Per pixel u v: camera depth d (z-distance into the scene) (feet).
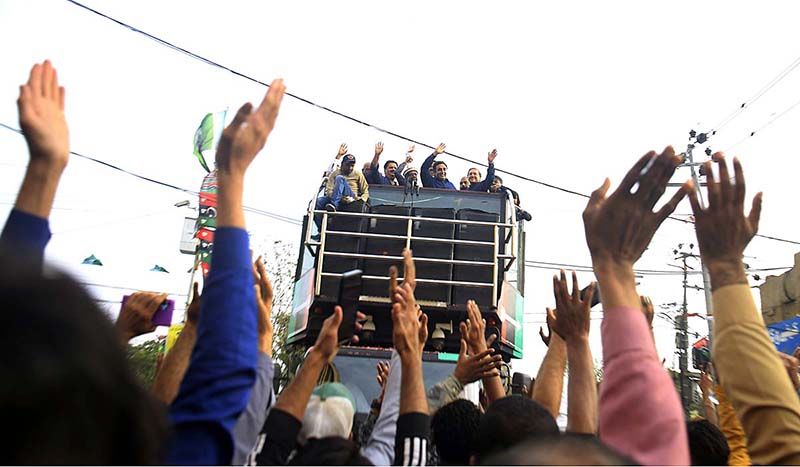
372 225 28.02
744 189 6.95
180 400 5.56
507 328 29.78
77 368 3.14
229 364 5.65
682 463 5.68
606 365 6.48
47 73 6.44
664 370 6.26
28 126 6.03
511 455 3.99
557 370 11.16
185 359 9.05
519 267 33.63
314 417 9.00
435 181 37.78
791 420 6.21
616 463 3.86
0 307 3.14
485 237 27.99
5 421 2.93
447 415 9.70
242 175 6.72
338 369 25.54
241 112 6.96
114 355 3.44
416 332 9.54
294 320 30.71
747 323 6.68
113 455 3.30
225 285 6.06
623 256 6.90
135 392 3.53
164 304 10.06
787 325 67.21
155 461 3.61
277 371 26.86
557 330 9.81
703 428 10.77
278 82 7.16
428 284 27.27
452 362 26.00
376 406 14.21
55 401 3.02
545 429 7.69
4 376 2.94
